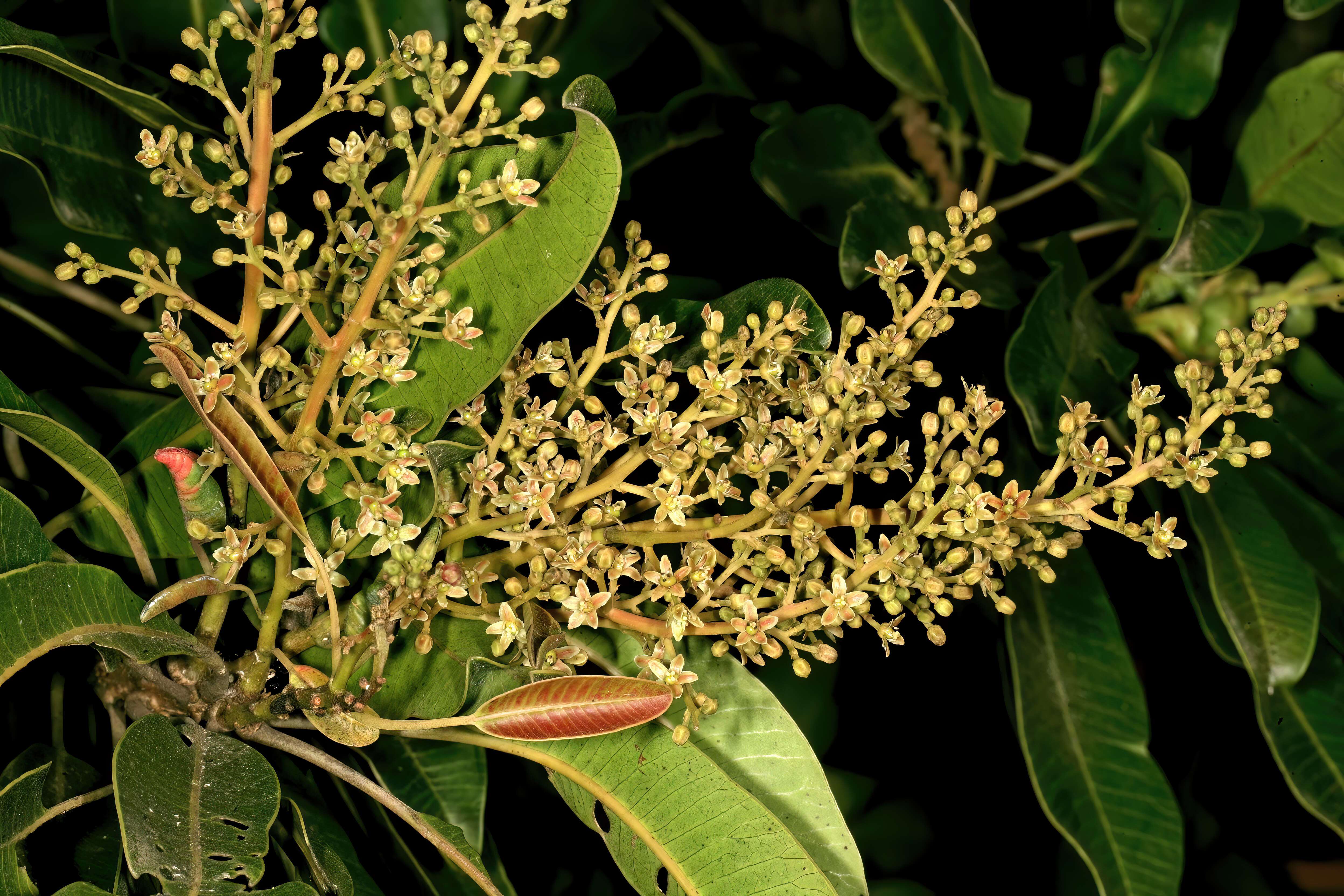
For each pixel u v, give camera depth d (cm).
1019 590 69
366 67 68
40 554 57
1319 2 67
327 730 55
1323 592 70
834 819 58
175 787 55
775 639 56
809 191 70
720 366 62
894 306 57
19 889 56
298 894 54
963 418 56
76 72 60
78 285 66
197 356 55
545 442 57
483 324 57
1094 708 68
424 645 55
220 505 56
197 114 65
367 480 59
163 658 59
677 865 57
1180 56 70
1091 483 56
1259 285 71
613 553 56
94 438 62
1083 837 66
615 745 58
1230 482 69
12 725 61
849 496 57
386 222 55
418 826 57
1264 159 70
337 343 55
